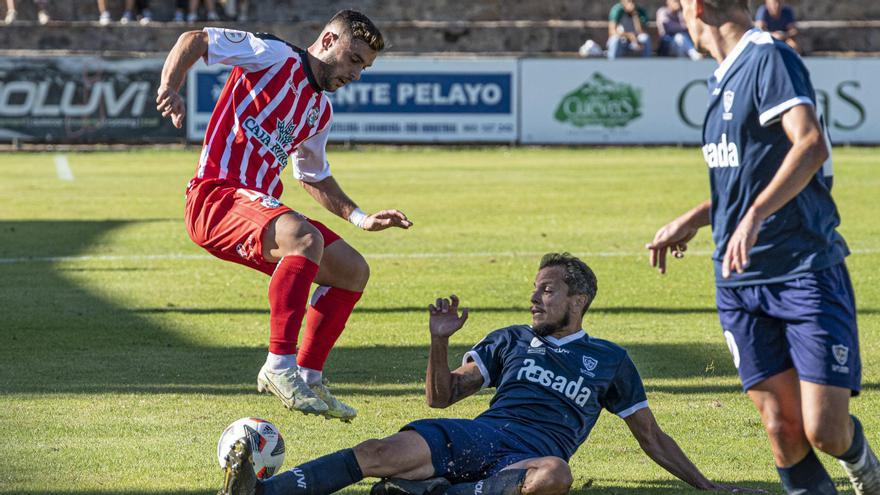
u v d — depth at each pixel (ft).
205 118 178.70
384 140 177.47
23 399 46.78
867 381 49.78
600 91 176.55
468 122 177.68
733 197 30.91
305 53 37.63
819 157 28.48
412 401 46.78
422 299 69.92
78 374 51.26
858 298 69.67
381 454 31.76
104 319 63.82
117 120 176.65
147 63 175.94
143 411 44.93
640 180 137.49
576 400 34.40
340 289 36.96
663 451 35.50
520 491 31.12
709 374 51.21
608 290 72.74
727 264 28.55
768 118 29.55
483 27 217.56
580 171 148.05
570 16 230.07
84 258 85.61
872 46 215.31
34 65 174.60
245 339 59.00
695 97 176.24
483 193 125.80
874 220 104.17
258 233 35.37
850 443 30.04
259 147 37.19
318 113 38.42
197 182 37.09
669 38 194.18
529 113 177.37
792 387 30.81
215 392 48.08
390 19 231.09
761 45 29.91
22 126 175.52
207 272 79.82
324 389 36.91
